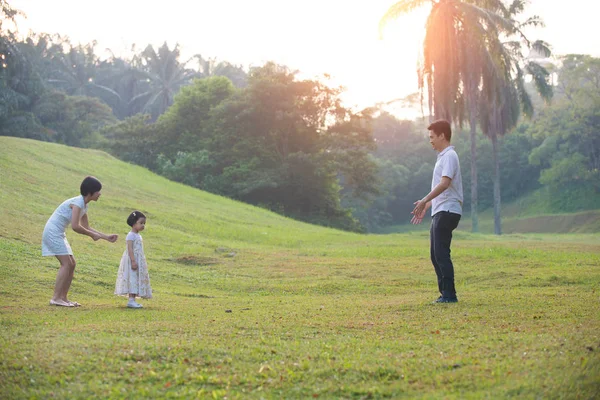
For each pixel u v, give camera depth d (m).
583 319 5.89
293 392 3.74
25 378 3.92
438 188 7.51
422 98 35.34
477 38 34.00
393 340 5.11
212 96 51.78
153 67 75.25
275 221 29.62
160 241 17.77
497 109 38.88
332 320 6.35
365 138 47.53
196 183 45.22
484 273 12.23
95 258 13.16
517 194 74.19
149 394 3.67
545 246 20.50
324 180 47.25
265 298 9.98
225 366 4.24
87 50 78.62
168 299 9.55
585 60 62.06
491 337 5.06
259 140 47.28
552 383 3.65
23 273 10.43
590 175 61.84
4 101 50.97
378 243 22.17
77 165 27.97
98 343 4.74
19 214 16.33
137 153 51.75
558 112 65.44
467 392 3.59
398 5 33.69
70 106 58.78
